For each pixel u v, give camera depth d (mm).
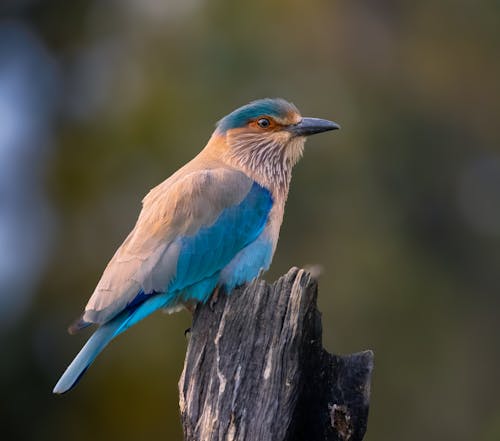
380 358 16141
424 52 18344
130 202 16734
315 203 16188
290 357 7180
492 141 18547
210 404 7188
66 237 16922
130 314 8773
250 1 17078
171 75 17203
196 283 9062
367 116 17141
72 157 17750
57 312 16312
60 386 8156
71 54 18750
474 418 17047
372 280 16141
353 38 17922
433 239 18250
